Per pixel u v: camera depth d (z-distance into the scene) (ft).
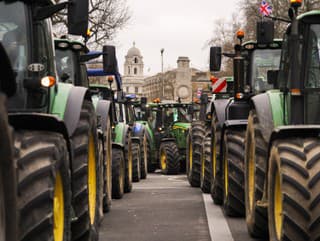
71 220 18.17
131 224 27.35
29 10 17.54
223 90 44.60
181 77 253.85
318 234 15.55
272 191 18.45
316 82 19.07
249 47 30.63
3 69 10.86
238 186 27.81
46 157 14.21
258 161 21.79
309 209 15.62
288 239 15.97
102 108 33.42
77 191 19.16
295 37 18.76
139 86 412.57
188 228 26.07
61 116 18.93
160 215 30.01
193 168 45.96
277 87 22.74
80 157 19.47
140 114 73.31
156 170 76.07
